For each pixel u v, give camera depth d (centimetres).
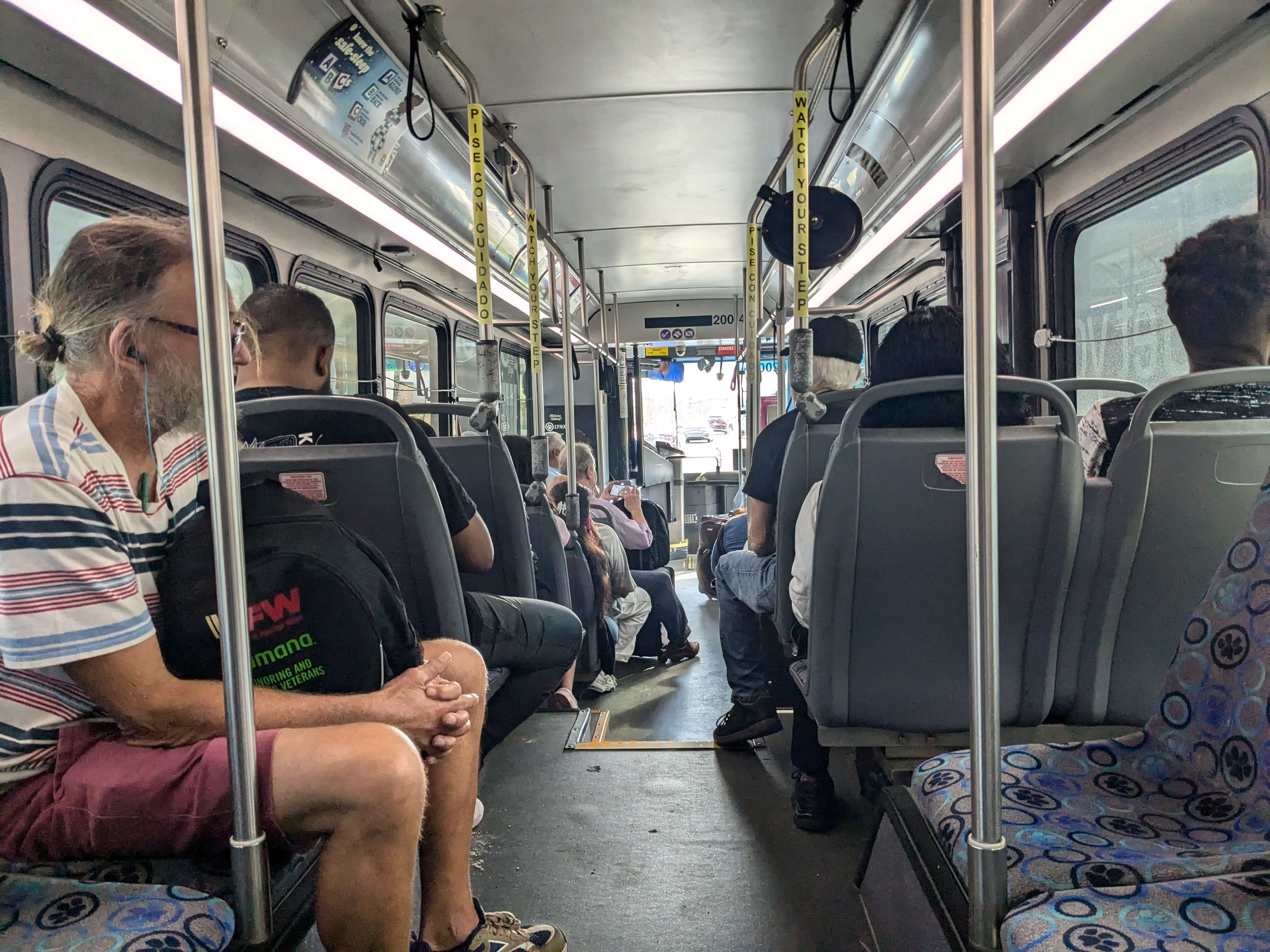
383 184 409
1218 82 283
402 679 139
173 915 104
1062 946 92
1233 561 131
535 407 340
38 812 120
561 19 321
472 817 163
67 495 112
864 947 179
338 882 118
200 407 125
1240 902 97
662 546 552
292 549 131
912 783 147
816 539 185
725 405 1362
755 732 312
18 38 233
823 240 308
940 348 208
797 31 334
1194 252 208
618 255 730
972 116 100
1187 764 133
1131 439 176
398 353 604
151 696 116
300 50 304
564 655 265
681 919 207
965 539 181
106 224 123
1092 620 189
